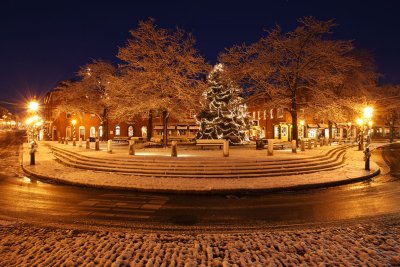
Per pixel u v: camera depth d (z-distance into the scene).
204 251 5.74
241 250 5.82
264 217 8.41
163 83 26.77
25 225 7.50
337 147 30.44
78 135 58.56
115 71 42.00
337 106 27.61
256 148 26.81
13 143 49.12
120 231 7.09
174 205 9.85
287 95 28.77
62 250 5.71
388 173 17.38
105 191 12.09
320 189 12.68
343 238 6.42
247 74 28.80
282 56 27.91
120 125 58.53
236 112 30.98
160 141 31.95
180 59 26.77
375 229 7.13
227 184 12.55
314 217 8.34
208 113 30.89
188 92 26.94
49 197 10.90
